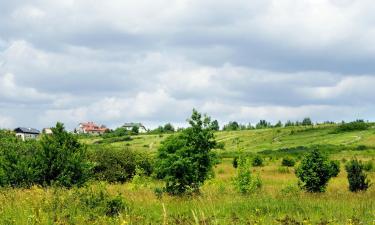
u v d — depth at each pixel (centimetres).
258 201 1697
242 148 2534
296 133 15675
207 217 1127
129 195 1956
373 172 4316
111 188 2366
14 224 1048
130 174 3988
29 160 2261
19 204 1360
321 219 1195
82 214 1220
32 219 1066
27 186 2159
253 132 17575
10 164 2253
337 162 4481
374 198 1912
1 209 1274
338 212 1362
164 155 2262
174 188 2245
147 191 2312
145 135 17088
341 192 2409
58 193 1473
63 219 1120
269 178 3822
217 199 1820
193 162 2241
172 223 1106
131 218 1148
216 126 2347
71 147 2392
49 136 2347
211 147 2312
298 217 1234
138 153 4166
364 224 1145
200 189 2323
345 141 12344
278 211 1445
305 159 2473
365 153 8125
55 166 2245
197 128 2280
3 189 1888
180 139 2267
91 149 4069
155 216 1300
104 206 1328
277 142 14412
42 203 1324
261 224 1138
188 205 1603
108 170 3819
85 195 1416
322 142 12731
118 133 17875
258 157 5947
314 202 1666
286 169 4753
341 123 17400
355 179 2533
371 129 14312
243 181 2406
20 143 2770
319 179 2397
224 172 4772
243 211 1433
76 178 2291
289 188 2362
